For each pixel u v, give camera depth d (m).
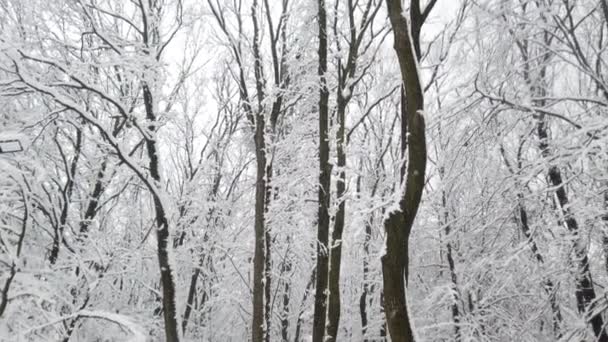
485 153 8.22
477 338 12.04
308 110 12.39
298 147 11.73
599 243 7.66
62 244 9.93
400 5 4.71
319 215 8.88
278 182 10.93
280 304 17.23
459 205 12.64
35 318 8.65
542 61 7.50
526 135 7.60
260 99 10.38
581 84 7.90
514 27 6.87
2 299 7.79
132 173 10.60
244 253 14.16
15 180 8.20
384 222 4.62
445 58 8.92
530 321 8.53
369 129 15.75
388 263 4.49
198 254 14.16
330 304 8.80
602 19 7.03
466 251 12.39
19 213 9.35
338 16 9.62
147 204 16.55
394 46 4.71
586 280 7.70
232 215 15.76
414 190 4.52
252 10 10.39
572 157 6.52
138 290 13.80
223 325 16.44
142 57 9.32
